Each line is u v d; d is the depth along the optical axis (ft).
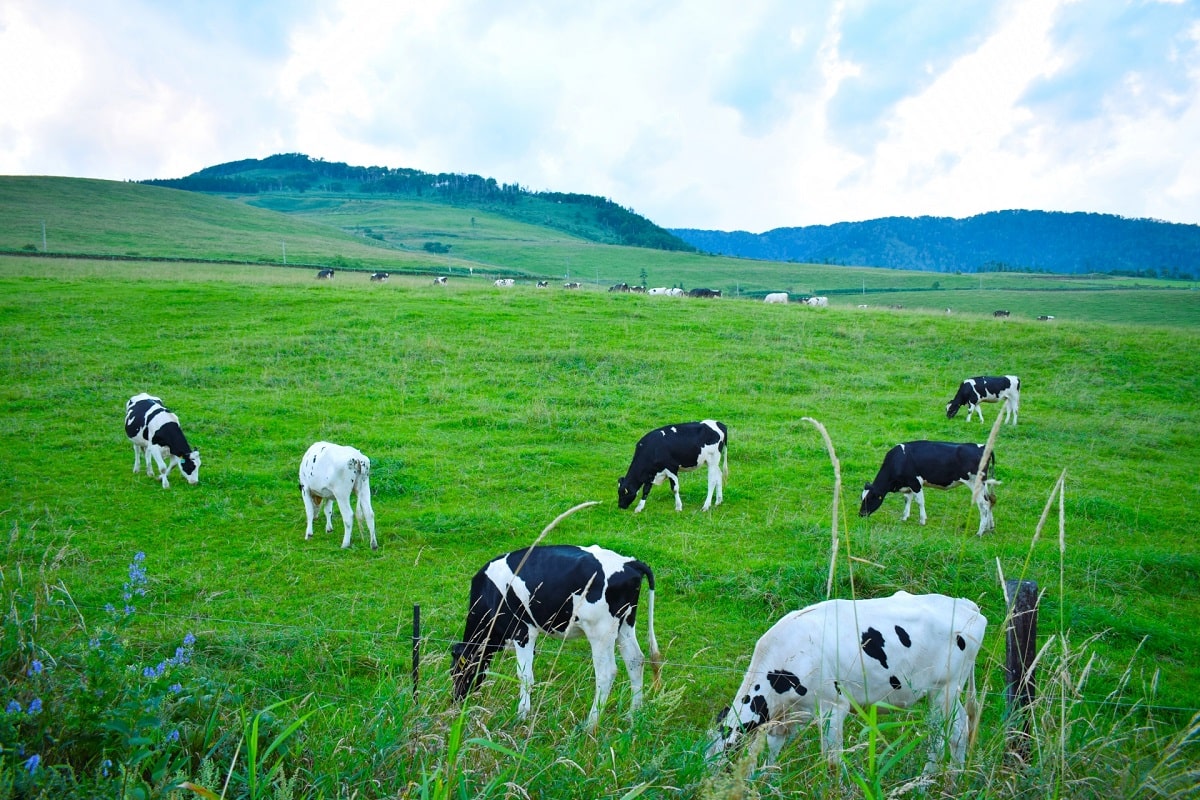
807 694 20.56
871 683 20.44
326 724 16.98
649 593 24.45
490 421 62.75
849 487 51.11
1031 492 51.19
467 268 346.95
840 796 13.39
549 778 13.80
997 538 42.52
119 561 36.73
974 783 13.78
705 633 30.91
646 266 458.09
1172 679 28.25
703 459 47.11
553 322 97.55
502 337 89.45
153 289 110.93
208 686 16.34
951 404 69.51
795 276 427.33
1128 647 30.53
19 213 307.17
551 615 24.68
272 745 12.65
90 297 102.78
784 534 41.91
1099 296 316.40
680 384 76.18
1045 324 107.76
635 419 65.00
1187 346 94.22
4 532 39.40
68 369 73.51
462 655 23.59
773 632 21.11
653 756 14.69
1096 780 13.30
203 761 12.64
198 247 273.54
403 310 99.55
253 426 59.47
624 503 46.91
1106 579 36.42
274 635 29.09
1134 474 55.98
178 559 37.55
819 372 82.89
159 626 29.37
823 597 33.32
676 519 45.29
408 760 14.32
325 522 43.47
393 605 32.99
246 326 91.81
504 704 19.21
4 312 93.15
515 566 25.26
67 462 52.03
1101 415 72.38
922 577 35.19
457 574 36.52
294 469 51.24
